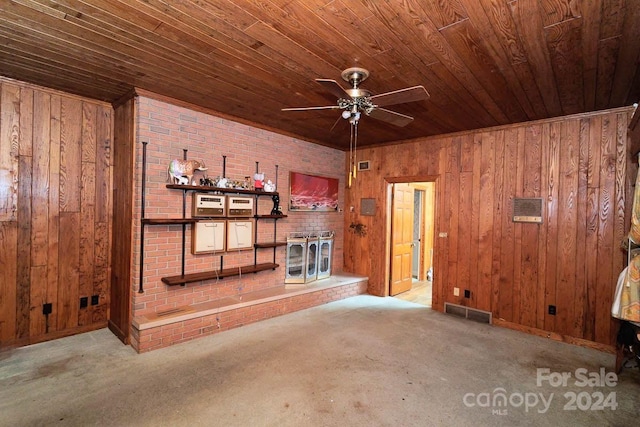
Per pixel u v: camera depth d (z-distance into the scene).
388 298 5.30
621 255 3.32
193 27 2.09
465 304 4.38
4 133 3.03
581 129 3.55
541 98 3.10
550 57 2.32
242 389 2.53
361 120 4.00
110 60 2.57
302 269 4.87
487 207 4.21
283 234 4.79
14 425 2.07
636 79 2.63
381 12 1.88
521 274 3.93
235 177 4.11
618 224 3.34
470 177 4.36
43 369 2.77
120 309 3.45
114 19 2.01
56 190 3.34
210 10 1.90
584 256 3.53
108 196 3.68
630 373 2.89
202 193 3.72
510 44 2.16
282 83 2.96
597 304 3.44
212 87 3.09
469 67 2.51
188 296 3.68
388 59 2.43
